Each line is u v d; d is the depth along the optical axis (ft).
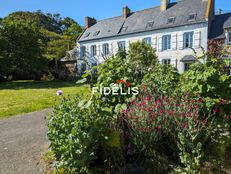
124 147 9.09
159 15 75.25
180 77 15.66
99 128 8.17
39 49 76.79
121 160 8.73
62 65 95.09
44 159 10.06
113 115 9.45
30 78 80.43
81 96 10.19
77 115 8.10
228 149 9.93
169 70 17.76
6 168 9.61
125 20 84.53
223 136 9.84
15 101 29.86
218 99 10.80
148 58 50.62
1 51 68.44
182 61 65.05
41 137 13.69
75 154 7.55
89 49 89.61
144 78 16.10
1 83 66.03
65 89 45.55
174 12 72.18
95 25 95.30
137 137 8.91
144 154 8.94
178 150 9.02
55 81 72.33
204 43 62.28
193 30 64.13
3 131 15.71
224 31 60.85
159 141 9.26
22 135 14.42
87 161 7.86
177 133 9.12
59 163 8.23
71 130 7.66
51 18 189.47
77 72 82.02
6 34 70.03
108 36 82.94
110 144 8.30
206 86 10.93
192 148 8.38
